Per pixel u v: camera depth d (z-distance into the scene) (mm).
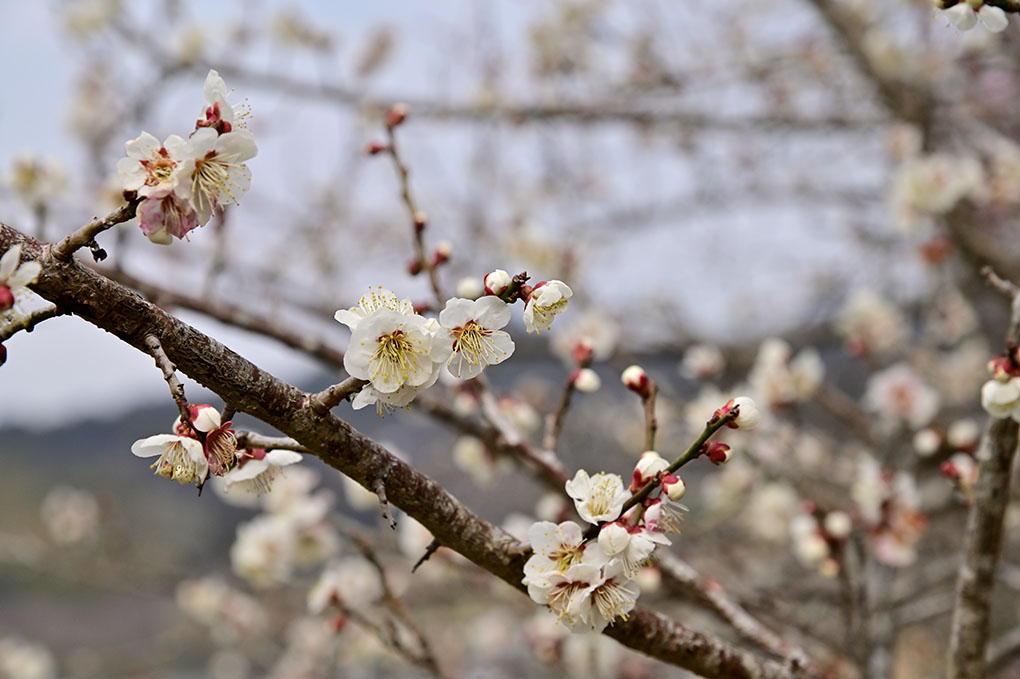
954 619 2643
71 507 7828
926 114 6414
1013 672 4586
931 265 6035
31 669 8133
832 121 7219
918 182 5645
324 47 7238
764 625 3846
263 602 7305
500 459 4020
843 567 3543
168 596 7434
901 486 3846
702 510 6398
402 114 3209
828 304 8234
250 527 4586
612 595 1860
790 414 4910
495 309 1726
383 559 5262
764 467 4855
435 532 2002
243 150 1729
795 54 7234
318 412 1797
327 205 7469
